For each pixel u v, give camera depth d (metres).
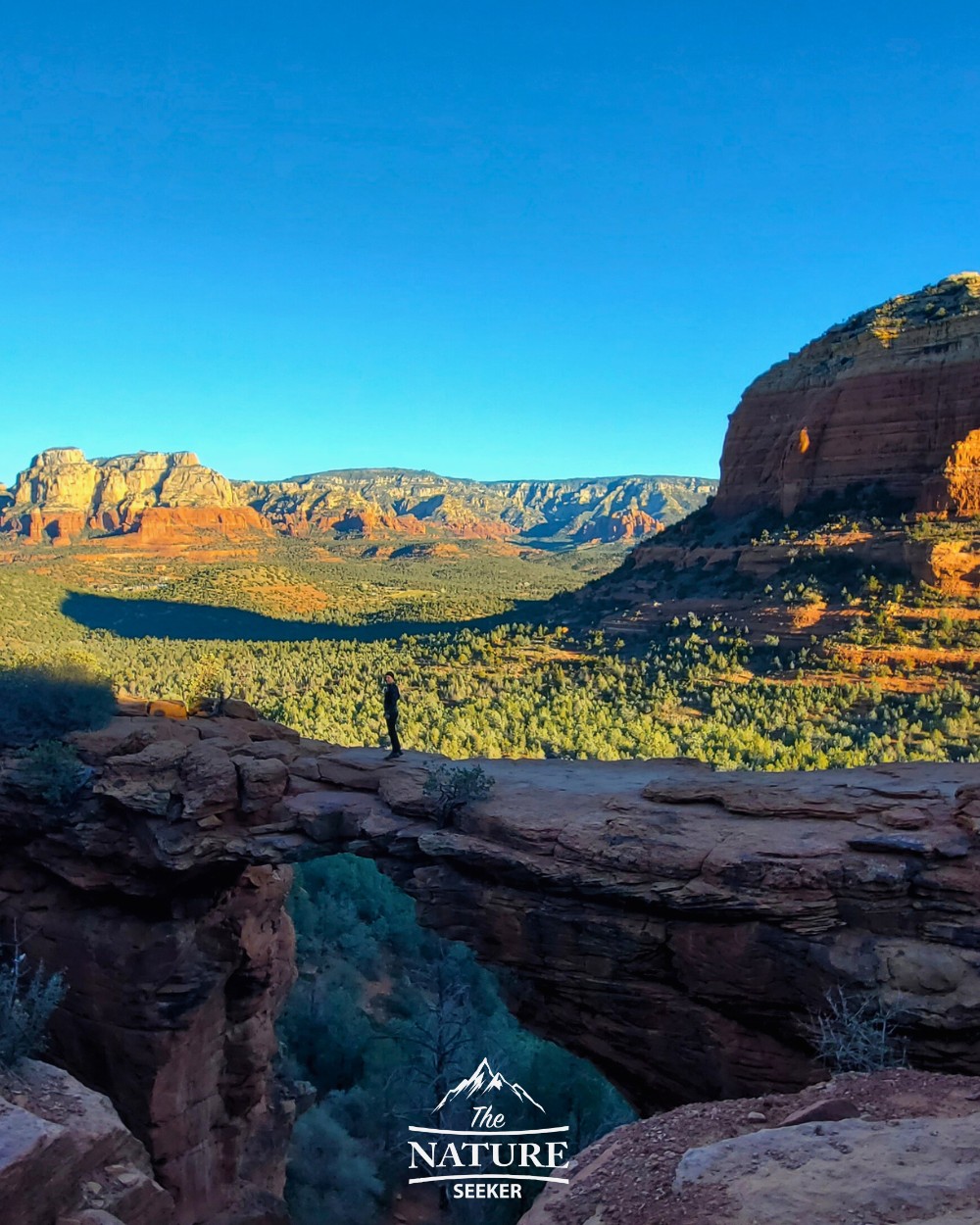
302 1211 23.67
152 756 19.84
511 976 16.95
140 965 19.98
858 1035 12.62
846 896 14.16
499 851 16.61
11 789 20.28
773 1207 6.86
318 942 37.81
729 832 15.74
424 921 17.50
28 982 20.66
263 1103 24.22
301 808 19.36
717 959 14.71
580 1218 7.57
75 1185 8.62
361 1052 31.39
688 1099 15.55
